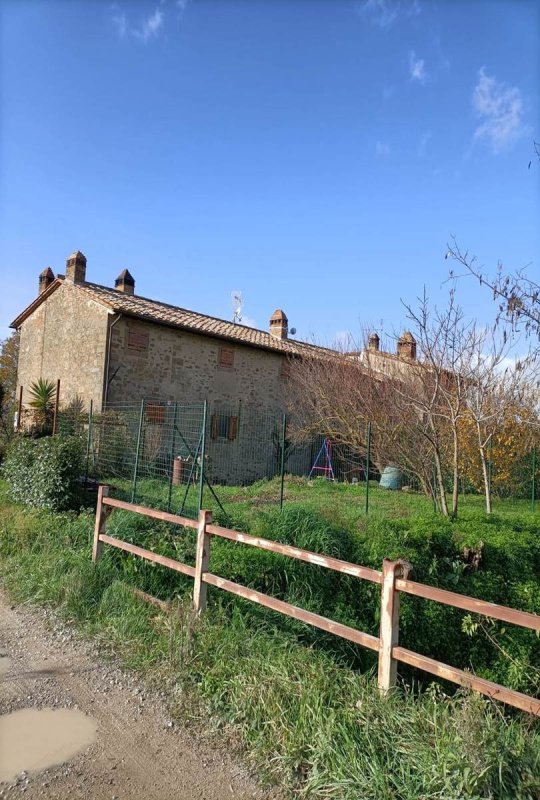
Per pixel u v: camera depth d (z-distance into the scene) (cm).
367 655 492
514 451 1180
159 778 269
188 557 584
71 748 291
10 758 280
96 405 1477
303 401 1769
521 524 750
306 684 325
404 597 530
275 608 365
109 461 1128
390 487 1355
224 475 1728
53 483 842
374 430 1334
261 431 1866
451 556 592
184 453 1376
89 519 751
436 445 798
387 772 256
